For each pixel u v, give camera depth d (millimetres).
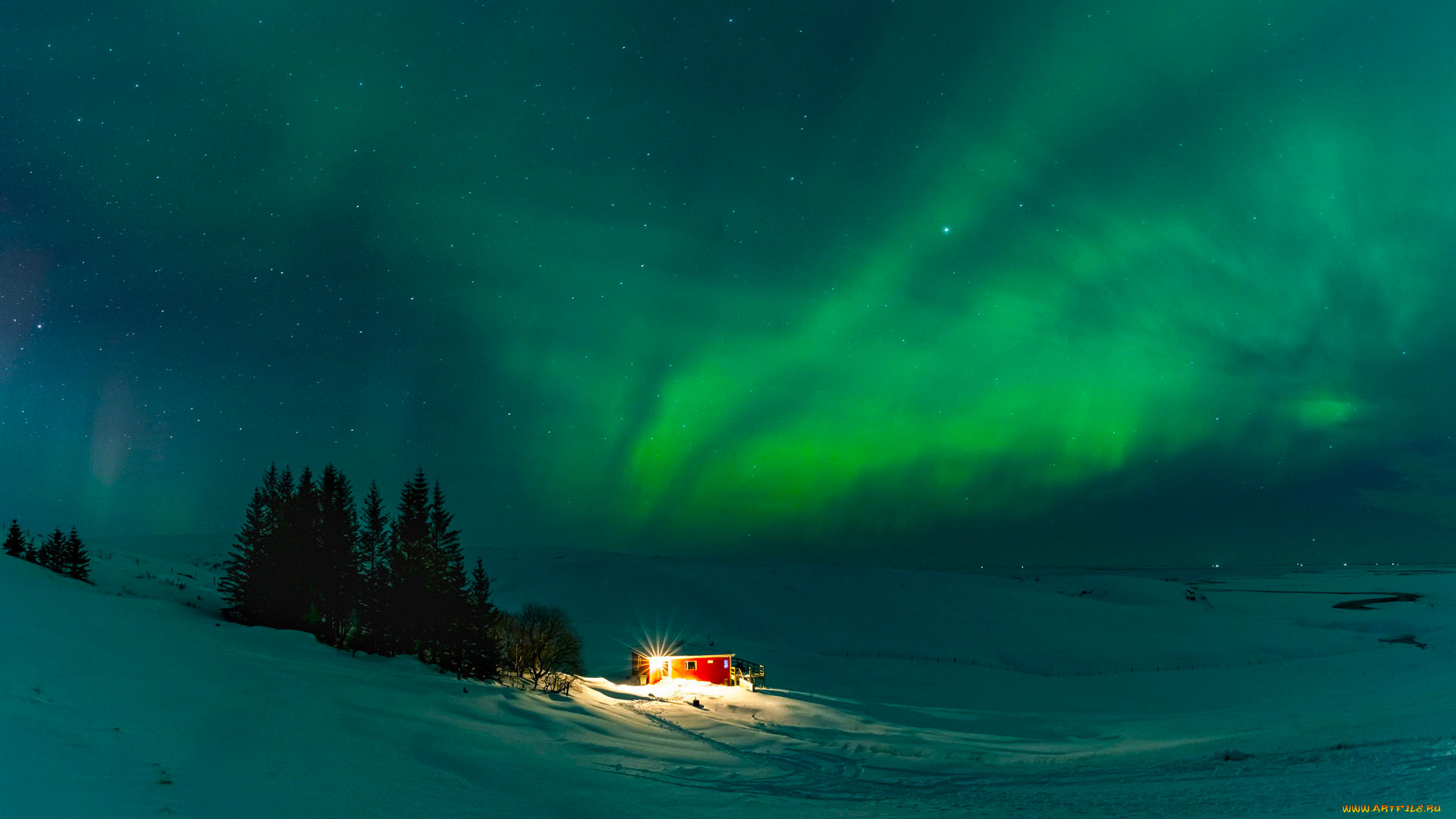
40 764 9633
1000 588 122938
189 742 12523
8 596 22812
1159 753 21641
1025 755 24547
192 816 9258
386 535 37500
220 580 36469
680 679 45312
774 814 13828
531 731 21500
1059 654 77375
